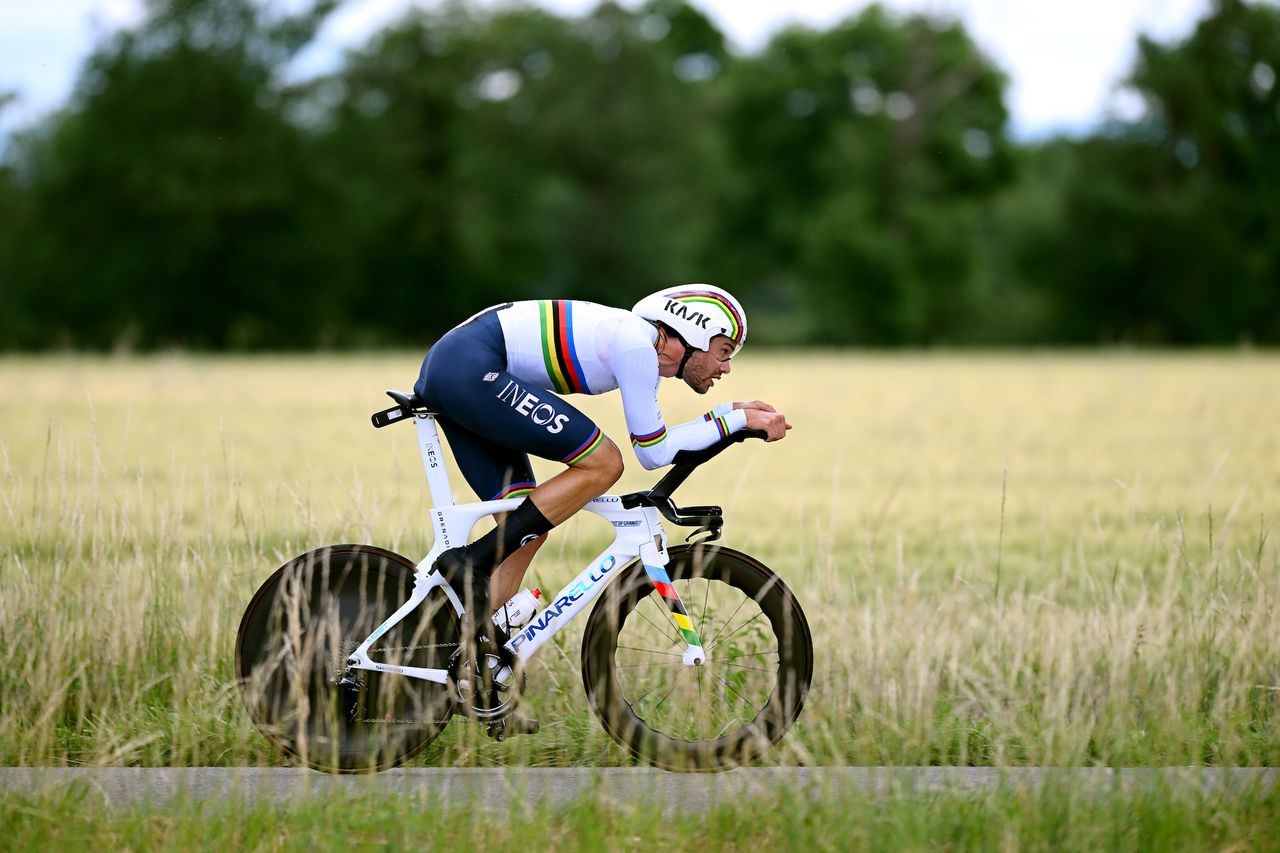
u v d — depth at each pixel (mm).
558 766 16094
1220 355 140125
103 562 18844
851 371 103500
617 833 13266
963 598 20906
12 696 17172
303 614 15555
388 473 38438
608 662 15570
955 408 66938
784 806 13562
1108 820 13297
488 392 15102
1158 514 32094
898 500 36188
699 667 15859
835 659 18219
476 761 16062
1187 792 13859
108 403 65812
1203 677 17594
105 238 184125
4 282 185500
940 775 15133
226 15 181000
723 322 15367
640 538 15578
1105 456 46094
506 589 15773
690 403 67312
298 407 64312
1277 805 13867
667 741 15508
